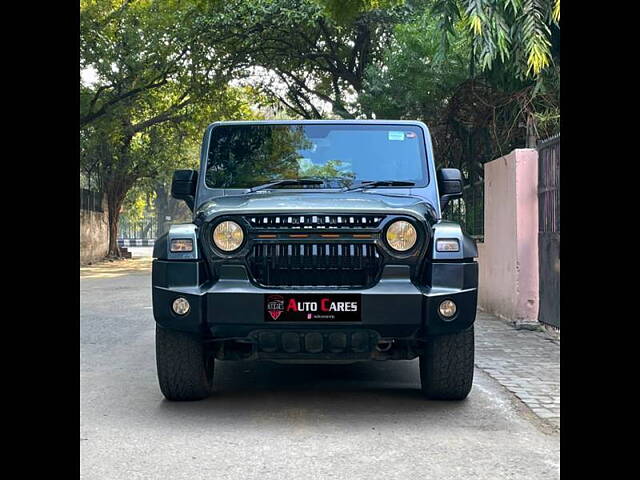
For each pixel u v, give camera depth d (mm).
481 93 11289
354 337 4906
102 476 3885
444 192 6207
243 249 4930
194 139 32469
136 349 8180
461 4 10484
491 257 10898
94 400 5598
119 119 27391
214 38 23422
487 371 6777
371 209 4965
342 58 24297
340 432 4727
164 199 68125
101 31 24266
